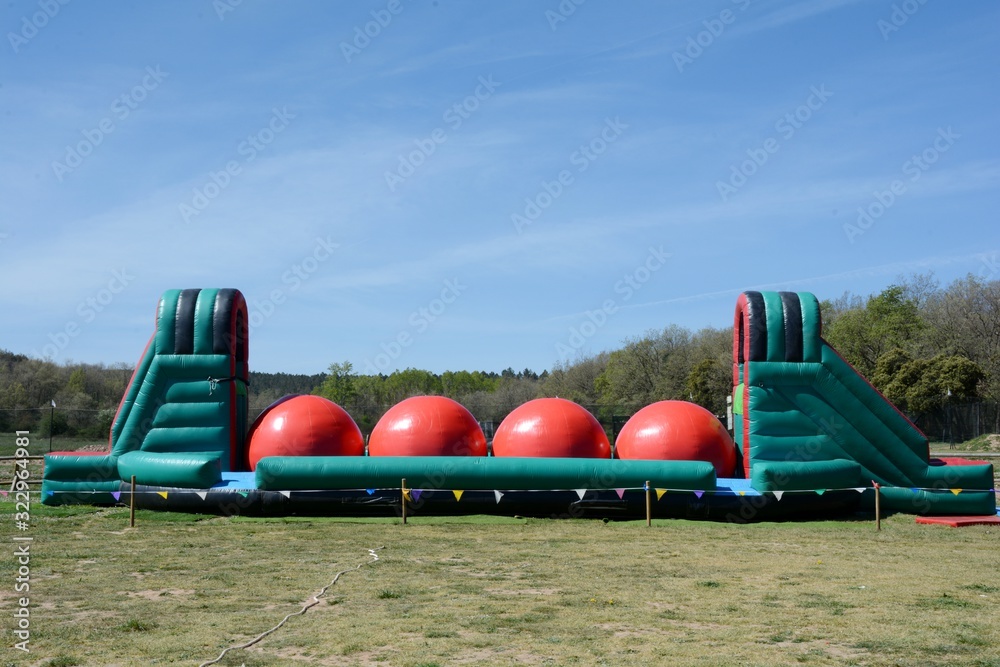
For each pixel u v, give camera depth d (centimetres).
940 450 3756
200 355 1692
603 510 1524
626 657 670
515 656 673
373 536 1312
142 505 1557
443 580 976
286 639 721
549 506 1522
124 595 895
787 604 858
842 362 1666
